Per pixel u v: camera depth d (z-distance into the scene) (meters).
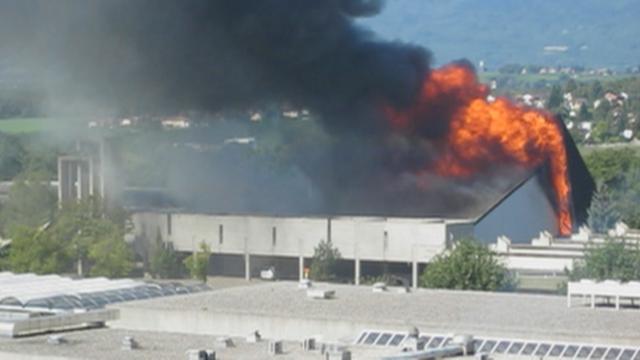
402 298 104.62
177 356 82.81
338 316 96.12
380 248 158.75
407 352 83.25
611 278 133.50
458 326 91.75
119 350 84.44
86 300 104.50
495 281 130.38
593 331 89.56
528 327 91.06
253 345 87.31
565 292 132.50
